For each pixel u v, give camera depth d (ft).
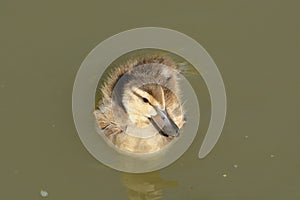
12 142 38.83
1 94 41.19
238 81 41.47
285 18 45.27
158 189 36.17
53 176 37.06
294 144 37.86
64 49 43.78
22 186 36.50
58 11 46.14
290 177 36.06
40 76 42.22
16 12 46.14
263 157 37.27
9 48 43.83
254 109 39.91
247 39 44.04
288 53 43.06
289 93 40.65
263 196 35.12
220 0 46.32
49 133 39.24
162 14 45.62
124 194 36.09
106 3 46.52
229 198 35.14
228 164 37.04
